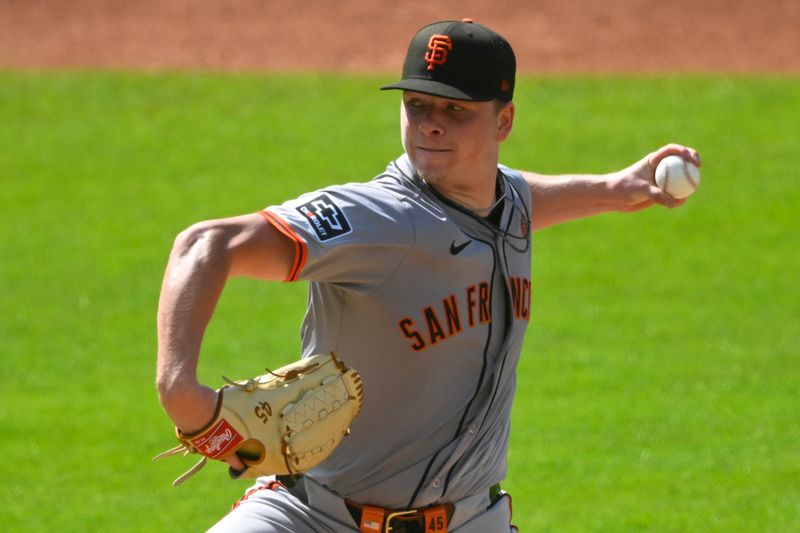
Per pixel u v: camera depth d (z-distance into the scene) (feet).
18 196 167.02
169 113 195.62
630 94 197.67
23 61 217.36
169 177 173.17
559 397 106.32
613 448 94.58
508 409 47.34
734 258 144.05
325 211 41.24
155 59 218.38
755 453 93.30
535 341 121.19
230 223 39.65
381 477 45.11
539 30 226.99
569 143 179.01
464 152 43.34
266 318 129.80
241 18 236.22
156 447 96.53
